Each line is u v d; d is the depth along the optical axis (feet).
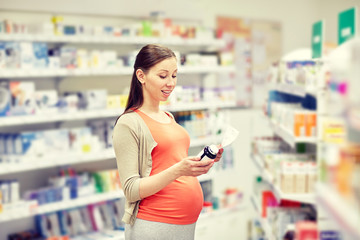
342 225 3.41
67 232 13.87
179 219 6.84
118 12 15.85
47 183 14.69
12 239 13.71
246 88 20.31
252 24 20.39
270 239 11.01
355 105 3.55
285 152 12.59
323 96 9.03
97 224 14.25
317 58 10.07
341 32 8.58
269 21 20.95
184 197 6.84
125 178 6.61
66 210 14.05
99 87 15.33
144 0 16.49
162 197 6.74
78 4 14.90
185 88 14.61
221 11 19.30
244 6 20.11
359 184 3.57
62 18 13.64
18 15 13.92
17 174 14.11
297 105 11.96
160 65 6.64
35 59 12.85
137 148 6.66
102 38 13.96
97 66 14.12
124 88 14.84
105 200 14.49
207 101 15.80
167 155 6.79
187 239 7.03
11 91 12.50
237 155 19.90
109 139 14.38
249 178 20.21
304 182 9.86
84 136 13.78
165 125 6.89
